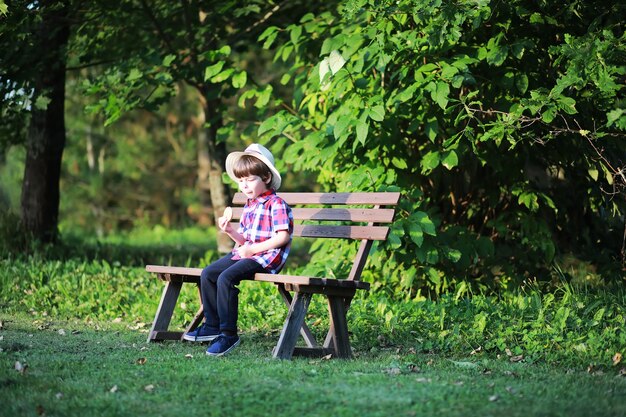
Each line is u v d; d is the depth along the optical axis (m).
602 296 7.02
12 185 24.42
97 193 29.11
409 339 5.94
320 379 4.32
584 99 6.95
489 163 7.44
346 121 6.91
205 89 10.95
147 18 10.45
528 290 7.66
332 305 5.25
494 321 5.96
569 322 5.81
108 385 4.18
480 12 6.75
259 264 5.30
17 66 9.66
